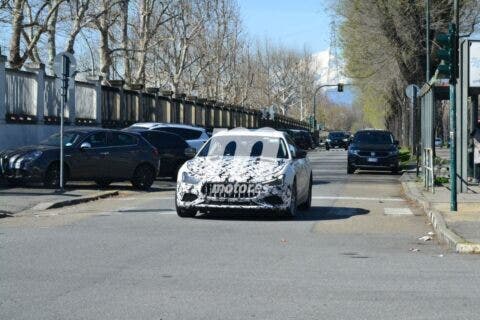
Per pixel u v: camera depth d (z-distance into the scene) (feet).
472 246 36.73
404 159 143.95
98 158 71.26
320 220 49.88
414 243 40.11
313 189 78.18
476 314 23.47
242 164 48.70
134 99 122.83
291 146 53.42
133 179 74.64
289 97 406.21
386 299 25.55
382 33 137.80
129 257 33.86
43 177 66.90
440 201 59.47
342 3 142.82
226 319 22.56
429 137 72.02
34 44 99.14
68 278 28.76
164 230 43.52
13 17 95.61
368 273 30.63
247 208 47.16
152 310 23.62
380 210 57.26
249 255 34.88
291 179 48.60
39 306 24.04
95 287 27.12
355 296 26.00
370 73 162.40
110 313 23.18
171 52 186.19
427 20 105.91
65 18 111.86
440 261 33.96
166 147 88.07
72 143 70.28
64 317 22.66
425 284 28.32
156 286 27.43
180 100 150.20
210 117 176.55
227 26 207.62
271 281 28.60
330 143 252.83
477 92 71.67
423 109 82.43
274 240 40.06
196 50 192.03
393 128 248.73
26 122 83.97
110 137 73.26
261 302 24.91
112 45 154.30
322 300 25.31
